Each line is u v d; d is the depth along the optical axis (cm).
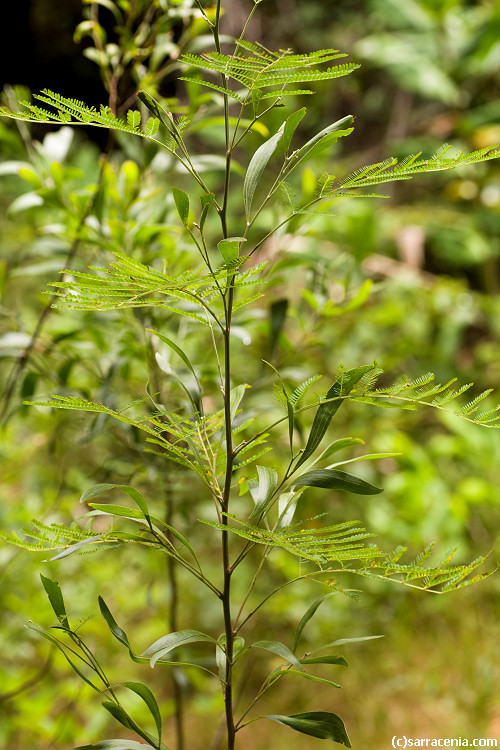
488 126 532
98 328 188
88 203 182
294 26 634
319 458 134
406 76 557
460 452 388
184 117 127
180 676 185
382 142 671
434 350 436
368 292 185
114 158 256
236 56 118
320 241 316
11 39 514
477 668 297
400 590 337
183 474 179
